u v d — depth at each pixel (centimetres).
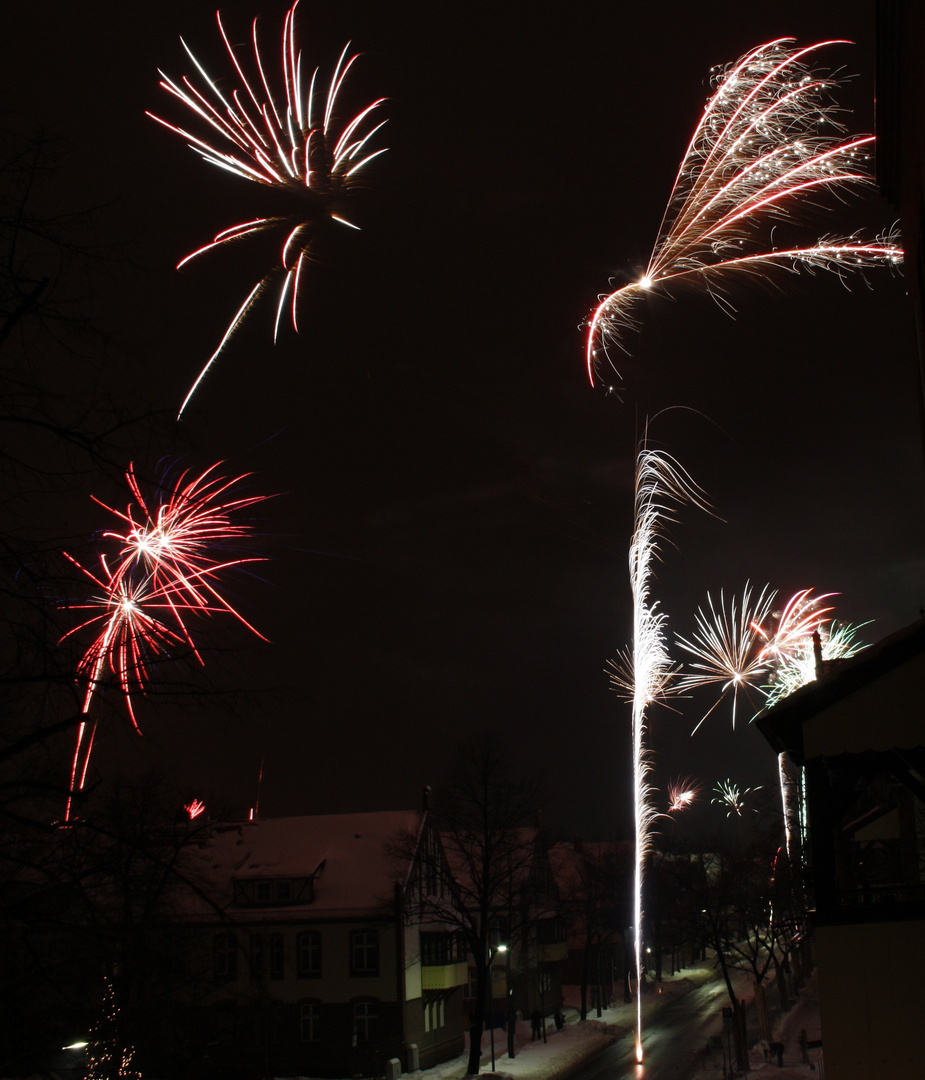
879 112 1337
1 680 657
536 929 5691
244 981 3462
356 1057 3950
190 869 1145
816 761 1097
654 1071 3653
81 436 669
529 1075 3775
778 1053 3312
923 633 1079
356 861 4428
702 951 9319
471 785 4041
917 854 1266
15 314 655
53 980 804
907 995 982
